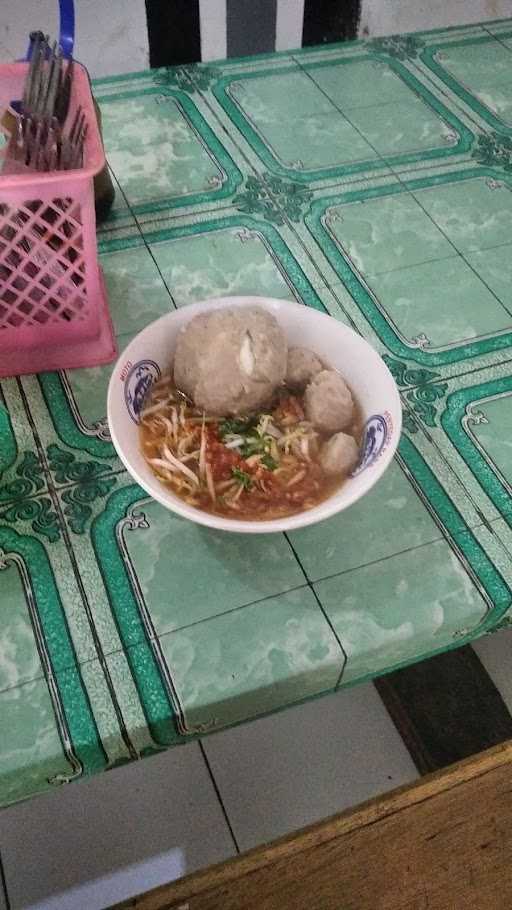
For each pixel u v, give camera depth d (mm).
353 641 614
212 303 706
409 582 649
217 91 1204
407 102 1208
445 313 885
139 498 692
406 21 1704
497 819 646
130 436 628
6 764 546
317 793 1080
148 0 1421
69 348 795
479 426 771
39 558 652
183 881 610
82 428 745
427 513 695
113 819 1048
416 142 1136
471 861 629
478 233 989
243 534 668
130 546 660
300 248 955
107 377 788
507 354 845
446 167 1093
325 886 613
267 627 618
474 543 677
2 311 750
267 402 689
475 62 1303
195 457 662
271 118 1160
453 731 1101
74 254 726
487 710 1119
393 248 960
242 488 649
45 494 694
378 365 672
